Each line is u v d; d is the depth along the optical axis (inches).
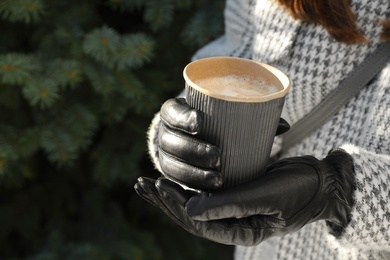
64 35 56.4
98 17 60.8
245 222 29.4
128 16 64.8
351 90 34.7
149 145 39.6
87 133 57.1
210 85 29.1
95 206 67.6
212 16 58.1
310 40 34.8
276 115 27.6
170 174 28.5
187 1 57.6
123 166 62.0
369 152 31.9
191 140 27.6
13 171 60.7
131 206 71.2
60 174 68.1
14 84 56.8
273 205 28.6
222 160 27.9
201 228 29.5
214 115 27.1
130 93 56.5
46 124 57.6
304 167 30.2
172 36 62.4
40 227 68.5
